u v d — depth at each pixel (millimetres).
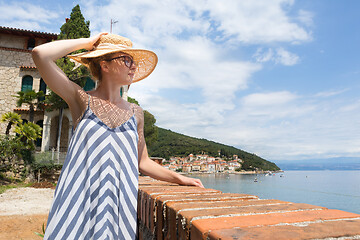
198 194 1304
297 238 510
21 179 18219
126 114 1408
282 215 736
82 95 1333
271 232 551
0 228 6539
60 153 19859
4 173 17984
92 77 1556
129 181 1234
